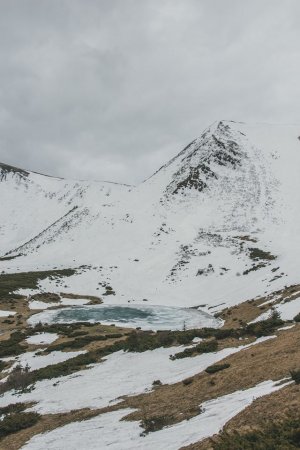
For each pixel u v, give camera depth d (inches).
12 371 1497.3
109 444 653.9
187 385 931.3
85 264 4817.9
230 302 2856.8
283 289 2428.6
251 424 530.3
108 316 2898.6
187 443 546.6
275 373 773.9
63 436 756.6
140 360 1380.4
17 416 936.3
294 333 1098.7
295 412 513.3
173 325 2466.8
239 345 1232.2
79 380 1238.9
